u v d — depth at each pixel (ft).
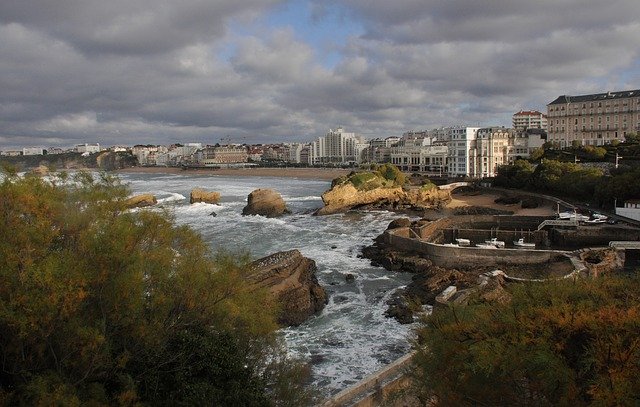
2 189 63.93
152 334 65.98
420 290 189.47
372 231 332.39
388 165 566.36
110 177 85.20
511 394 51.78
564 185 413.39
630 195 322.96
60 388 50.98
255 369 84.69
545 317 54.08
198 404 66.33
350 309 175.22
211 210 451.12
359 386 90.84
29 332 53.36
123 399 58.18
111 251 63.62
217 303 79.20
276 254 184.34
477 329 57.06
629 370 45.60
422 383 59.82
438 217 346.33
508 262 221.05
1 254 55.26
